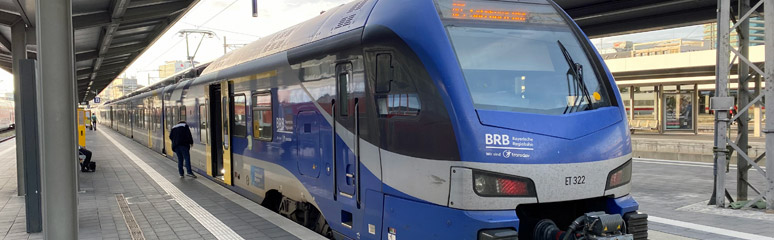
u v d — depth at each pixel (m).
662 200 8.41
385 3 4.93
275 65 6.79
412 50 4.33
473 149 3.92
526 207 4.57
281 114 6.62
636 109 33.56
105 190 9.44
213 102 10.14
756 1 9.11
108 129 44.75
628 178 4.59
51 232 3.23
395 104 4.49
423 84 4.22
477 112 4.02
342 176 5.23
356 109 4.96
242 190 8.22
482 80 4.23
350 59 5.07
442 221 4.05
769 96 7.22
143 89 25.20
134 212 7.32
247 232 5.92
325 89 5.52
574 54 4.77
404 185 4.38
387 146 4.56
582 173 4.22
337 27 5.58
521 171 3.99
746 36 7.95
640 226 4.43
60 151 3.23
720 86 7.68
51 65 3.18
